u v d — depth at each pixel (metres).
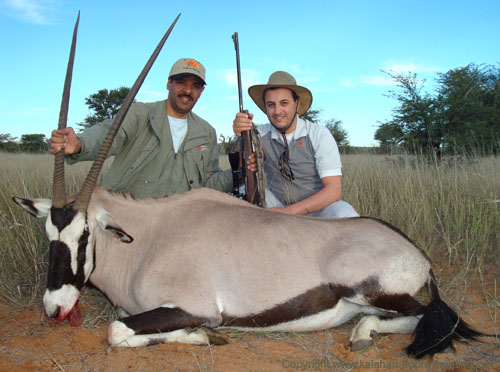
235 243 3.22
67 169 8.50
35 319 3.52
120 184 4.40
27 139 22.36
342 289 3.18
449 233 5.12
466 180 6.08
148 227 3.45
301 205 4.15
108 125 4.16
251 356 2.97
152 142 4.46
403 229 5.27
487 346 3.11
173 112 4.63
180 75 4.36
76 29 3.39
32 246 4.37
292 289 3.15
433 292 3.25
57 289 3.05
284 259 3.18
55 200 3.12
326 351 3.05
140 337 2.99
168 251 3.20
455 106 10.59
